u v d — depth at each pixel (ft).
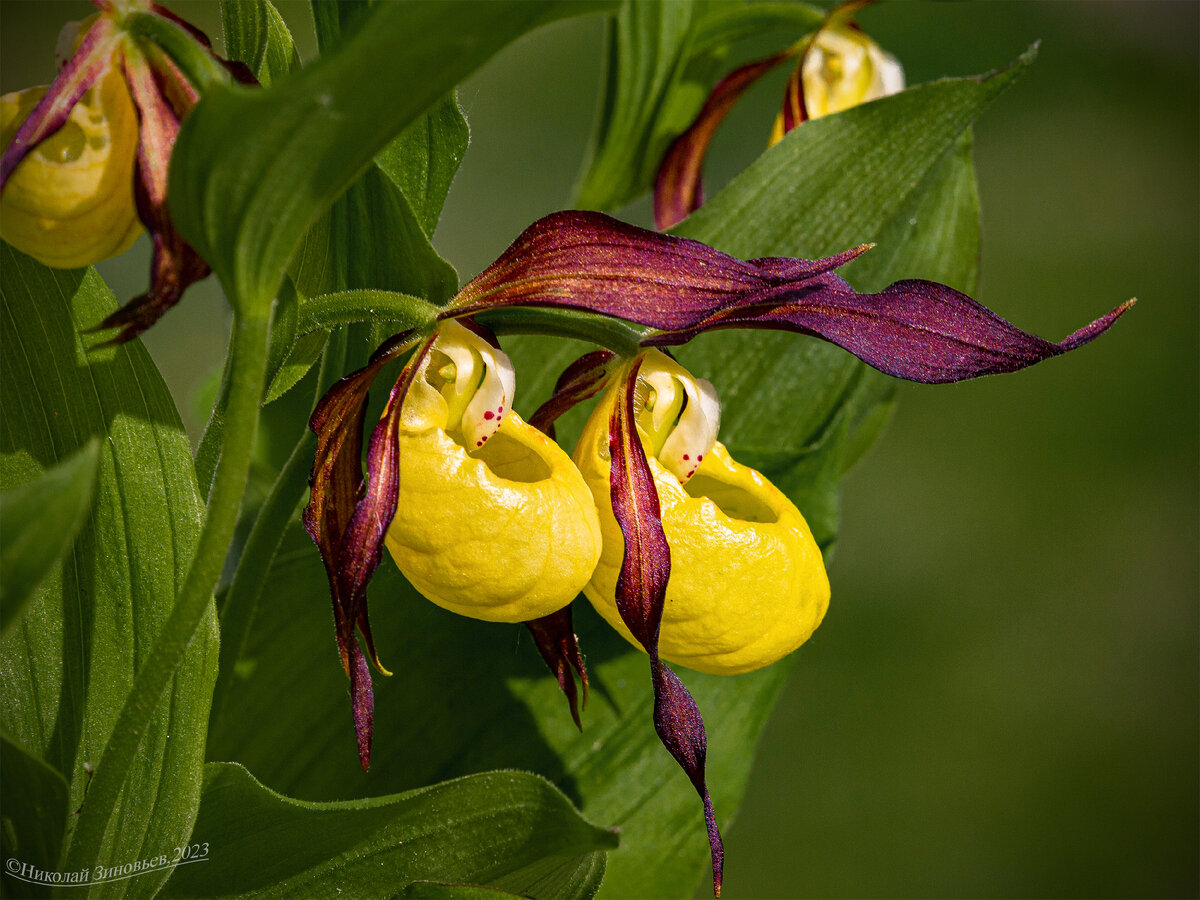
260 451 1.78
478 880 1.56
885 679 3.08
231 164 1.39
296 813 1.54
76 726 1.52
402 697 1.65
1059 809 2.80
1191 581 3.31
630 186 1.86
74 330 1.51
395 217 1.52
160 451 1.52
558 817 1.54
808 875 2.59
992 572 3.35
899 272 1.76
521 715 1.67
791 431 1.73
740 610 1.55
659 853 1.69
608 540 1.56
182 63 1.43
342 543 1.50
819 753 2.89
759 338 1.72
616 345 1.55
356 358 1.59
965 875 2.61
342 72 1.37
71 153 1.44
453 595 1.53
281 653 1.64
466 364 1.53
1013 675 3.09
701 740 1.55
